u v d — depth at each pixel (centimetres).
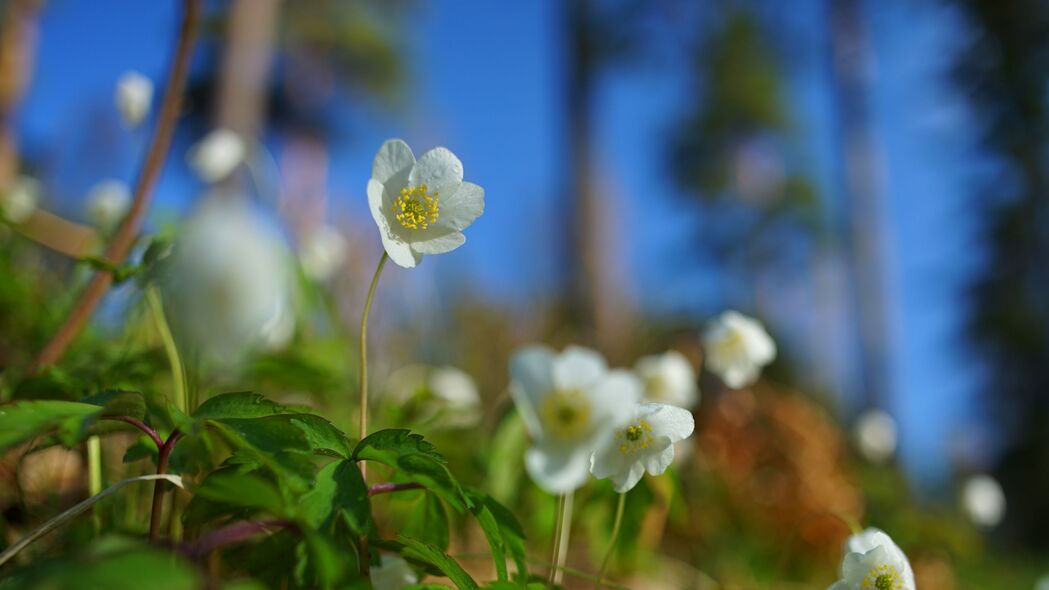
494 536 30
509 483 49
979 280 385
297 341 49
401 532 33
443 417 56
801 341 377
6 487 40
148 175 40
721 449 85
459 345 125
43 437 30
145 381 38
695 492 78
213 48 268
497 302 139
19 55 93
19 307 46
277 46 469
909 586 32
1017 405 363
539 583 32
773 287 500
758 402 90
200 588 24
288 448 27
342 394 53
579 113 418
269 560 28
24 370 41
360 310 83
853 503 86
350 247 92
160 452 28
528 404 31
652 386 56
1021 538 333
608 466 33
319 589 27
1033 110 375
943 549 79
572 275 354
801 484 83
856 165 409
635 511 45
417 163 31
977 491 83
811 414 92
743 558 77
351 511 27
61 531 36
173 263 29
